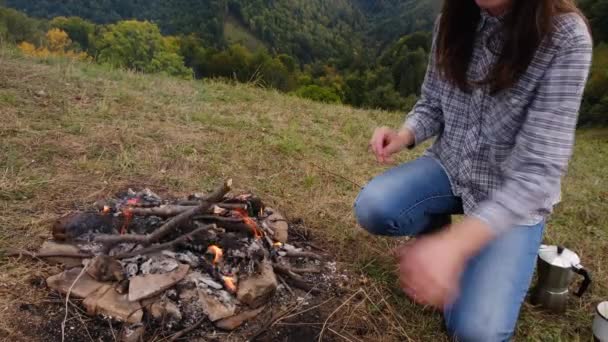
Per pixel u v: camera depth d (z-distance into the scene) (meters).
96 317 1.91
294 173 3.59
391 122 5.83
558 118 1.62
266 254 2.28
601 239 3.34
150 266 2.04
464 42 1.90
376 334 2.12
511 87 1.76
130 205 2.38
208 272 2.10
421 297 2.27
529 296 2.51
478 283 1.90
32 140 3.28
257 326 2.05
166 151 3.50
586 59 1.59
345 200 3.30
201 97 5.00
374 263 2.59
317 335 2.05
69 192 2.76
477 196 2.09
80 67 5.27
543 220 2.02
